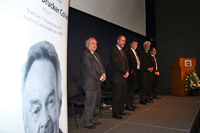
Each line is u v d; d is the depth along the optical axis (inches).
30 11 38.6
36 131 39.3
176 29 273.7
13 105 34.1
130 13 202.8
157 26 287.4
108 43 170.4
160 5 286.8
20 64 35.6
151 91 177.5
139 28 222.7
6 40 33.1
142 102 159.3
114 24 173.5
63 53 52.7
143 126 96.2
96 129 93.1
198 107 140.3
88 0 140.7
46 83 43.1
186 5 268.4
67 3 56.1
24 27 36.8
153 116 116.2
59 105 49.3
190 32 265.1
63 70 52.4
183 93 204.4
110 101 167.2
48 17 45.1
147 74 156.7
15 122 34.3
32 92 38.4
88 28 145.9
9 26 33.7
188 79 202.4
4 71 32.8
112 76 114.6
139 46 231.5
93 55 101.0
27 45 37.4
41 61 41.5
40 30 41.7
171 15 278.1
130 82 129.6
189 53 264.7
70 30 128.9
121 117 113.1
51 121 44.8
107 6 163.9
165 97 195.5
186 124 97.6
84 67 94.3
